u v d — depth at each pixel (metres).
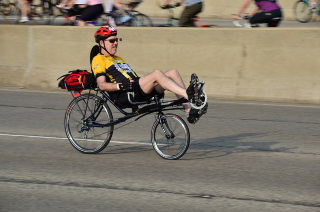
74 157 10.06
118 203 7.46
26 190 8.02
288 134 12.10
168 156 9.93
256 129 12.60
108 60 10.18
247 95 16.16
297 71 15.80
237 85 16.27
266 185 8.37
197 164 9.62
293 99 15.79
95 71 10.08
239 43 16.23
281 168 9.38
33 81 18.06
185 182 8.49
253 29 16.08
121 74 10.09
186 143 9.76
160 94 10.04
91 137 10.36
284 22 31.95
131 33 17.11
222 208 7.28
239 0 33.72
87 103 10.39
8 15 30.83
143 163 9.66
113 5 24.33
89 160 9.86
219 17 34.09
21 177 8.69
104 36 10.09
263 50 16.03
